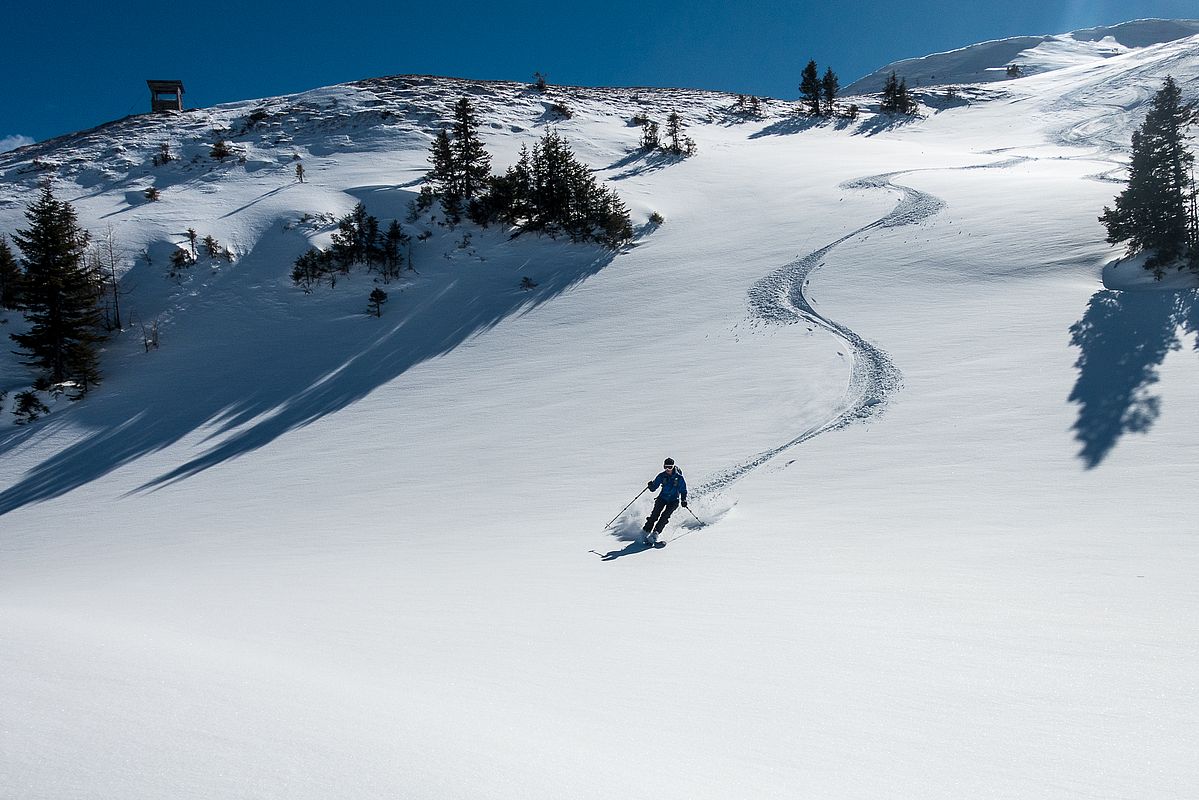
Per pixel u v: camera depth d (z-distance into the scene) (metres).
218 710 3.44
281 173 64.94
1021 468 11.80
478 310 38.88
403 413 25.75
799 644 5.77
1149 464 11.07
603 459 17.14
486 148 70.69
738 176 61.03
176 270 46.75
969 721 4.23
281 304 43.09
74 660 4.28
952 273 29.67
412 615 7.30
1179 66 85.12
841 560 8.45
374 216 52.75
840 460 13.88
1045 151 63.59
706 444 16.95
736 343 26.67
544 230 49.47
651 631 6.34
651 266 41.25
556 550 10.73
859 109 95.94
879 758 3.69
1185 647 5.24
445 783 2.74
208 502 19.16
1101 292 24.12
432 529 13.36
